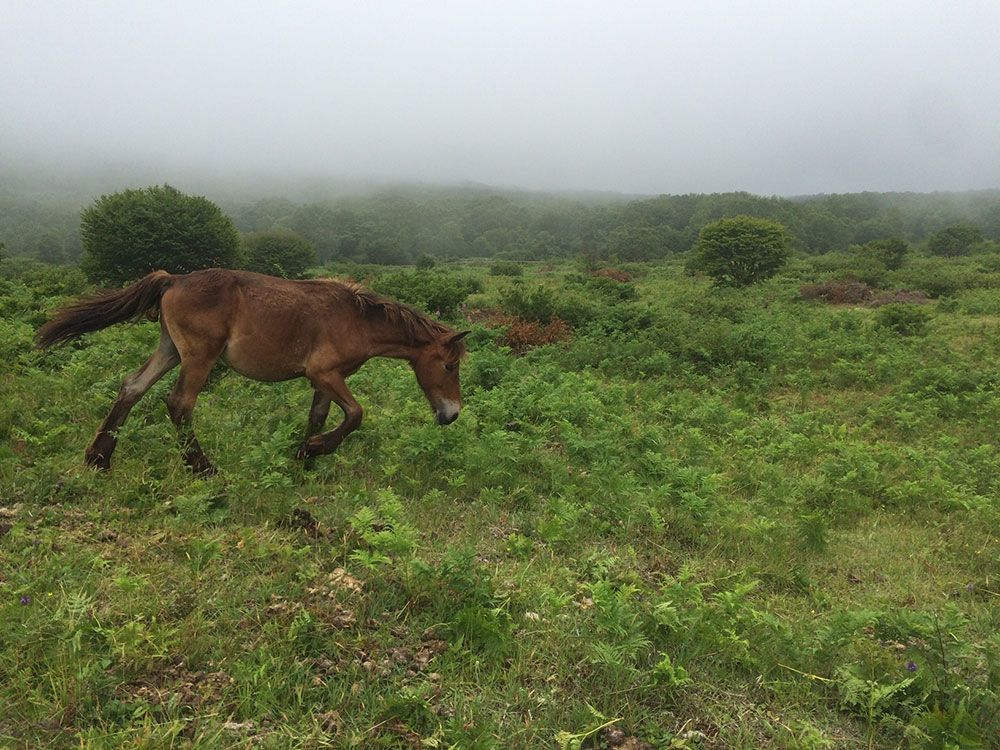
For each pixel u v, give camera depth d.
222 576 3.71
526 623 3.61
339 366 5.51
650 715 3.06
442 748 2.70
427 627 3.49
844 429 8.82
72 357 8.12
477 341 14.30
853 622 3.63
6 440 5.49
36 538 3.84
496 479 5.81
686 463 7.06
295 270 50.19
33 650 2.87
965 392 11.48
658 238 128.00
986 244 72.94
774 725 3.09
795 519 5.85
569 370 12.64
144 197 33.88
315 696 2.88
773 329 16.44
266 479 4.82
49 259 140.00
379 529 4.56
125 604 3.28
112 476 4.86
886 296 28.02
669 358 12.97
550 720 2.92
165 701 2.76
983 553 5.46
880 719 3.20
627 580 4.35
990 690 3.25
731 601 3.80
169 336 5.21
